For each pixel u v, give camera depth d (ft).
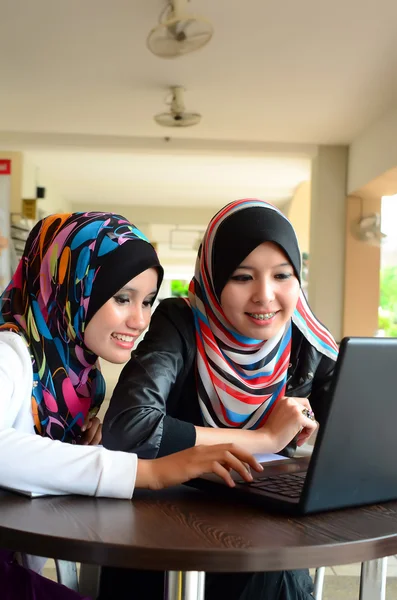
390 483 3.05
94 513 2.84
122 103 16.57
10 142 19.70
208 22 9.99
